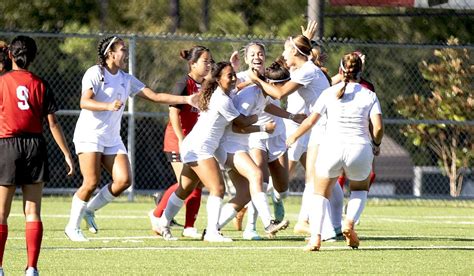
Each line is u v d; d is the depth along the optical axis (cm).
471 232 3778
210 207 3188
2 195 2250
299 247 3050
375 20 7281
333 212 3316
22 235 3378
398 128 6450
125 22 7531
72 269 2486
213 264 2605
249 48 3206
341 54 6419
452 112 5766
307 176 3447
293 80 3147
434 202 5725
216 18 7450
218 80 3055
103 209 4791
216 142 3131
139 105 5794
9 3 7350
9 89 2236
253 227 3319
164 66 6359
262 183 3119
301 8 7375
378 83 6675
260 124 3259
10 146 2220
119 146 3225
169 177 5781
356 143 2811
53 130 2305
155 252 2884
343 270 2502
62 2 7431
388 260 2725
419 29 7275
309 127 2864
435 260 2741
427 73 5825
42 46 6034
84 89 3088
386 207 5353
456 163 5775
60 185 5678
